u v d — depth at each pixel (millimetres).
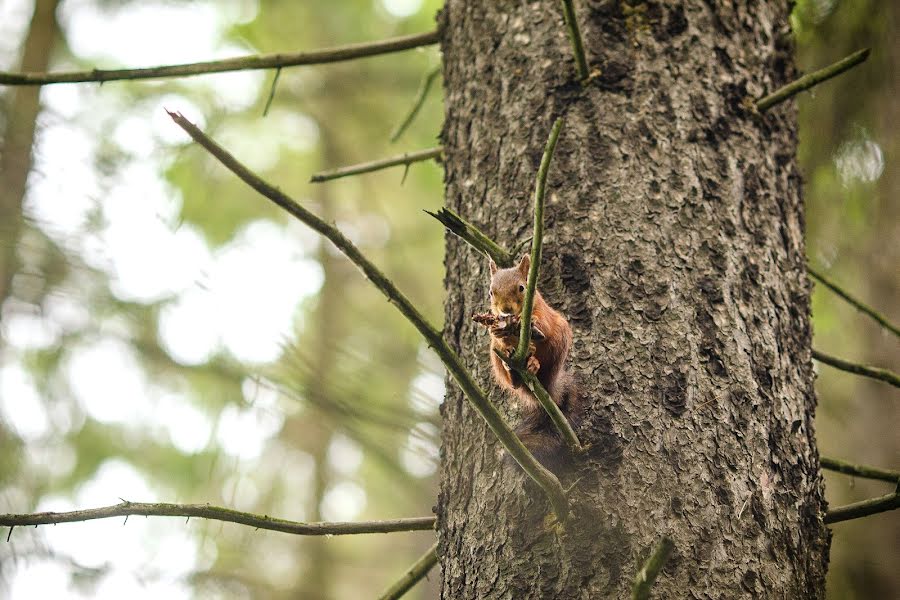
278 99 18203
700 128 7129
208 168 16375
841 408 14234
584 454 6020
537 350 6539
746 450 6152
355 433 13672
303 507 19625
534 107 7352
